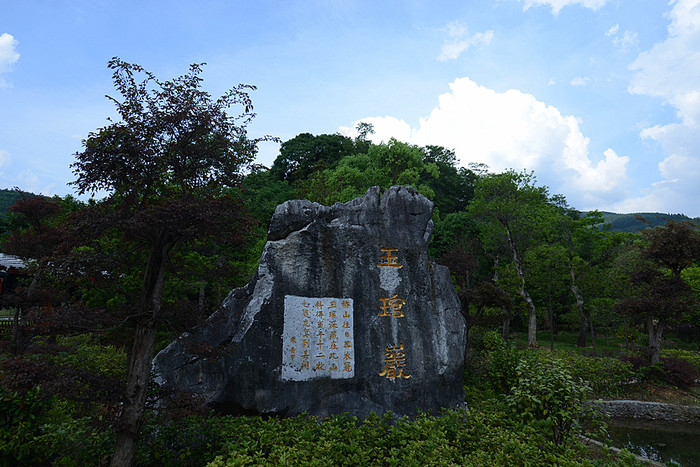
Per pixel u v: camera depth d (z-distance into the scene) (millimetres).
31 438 5371
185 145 5461
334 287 8086
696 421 11195
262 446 5547
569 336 27562
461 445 5957
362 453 5285
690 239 13992
